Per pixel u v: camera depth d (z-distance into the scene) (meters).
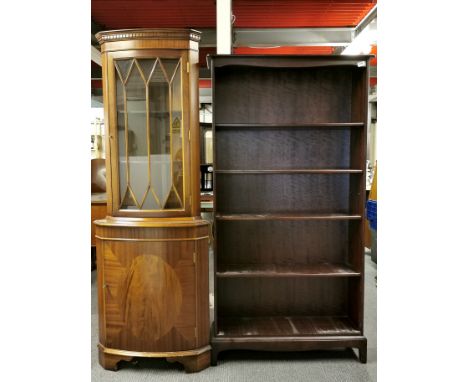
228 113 3.01
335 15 5.48
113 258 2.61
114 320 2.64
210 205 5.32
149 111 2.62
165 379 2.56
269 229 3.08
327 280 3.08
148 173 2.64
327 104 3.02
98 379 2.56
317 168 3.05
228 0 3.09
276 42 6.05
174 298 2.60
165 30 2.54
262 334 2.77
